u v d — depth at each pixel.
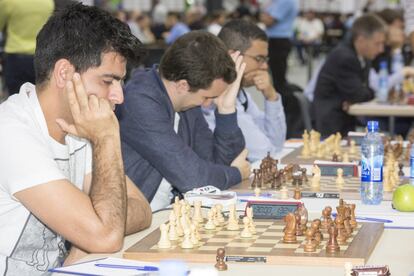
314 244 2.38
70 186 2.60
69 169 2.82
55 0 7.51
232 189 3.66
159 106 3.70
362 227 2.72
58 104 2.68
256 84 4.99
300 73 22.58
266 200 2.96
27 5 7.56
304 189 3.56
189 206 2.91
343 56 7.53
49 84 2.67
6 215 2.63
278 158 4.61
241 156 4.13
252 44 4.84
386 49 9.71
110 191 2.62
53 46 2.64
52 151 2.71
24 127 2.63
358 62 7.59
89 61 2.64
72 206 2.55
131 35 2.71
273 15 11.70
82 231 2.54
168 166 3.64
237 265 2.30
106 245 2.54
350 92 7.52
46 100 2.69
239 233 2.64
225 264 2.26
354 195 3.43
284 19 11.76
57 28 2.65
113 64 2.67
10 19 7.64
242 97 4.96
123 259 2.39
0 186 2.62
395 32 9.57
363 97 7.61
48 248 2.72
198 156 3.92
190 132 4.02
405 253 2.44
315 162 4.06
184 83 3.71
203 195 3.22
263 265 2.30
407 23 7.74
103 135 2.69
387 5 23.98
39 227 2.66
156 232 2.71
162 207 3.77
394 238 2.65
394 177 3.63
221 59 3.70
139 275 2.17
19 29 7.67
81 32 2.63
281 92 6.75
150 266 2.29
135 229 2.81
